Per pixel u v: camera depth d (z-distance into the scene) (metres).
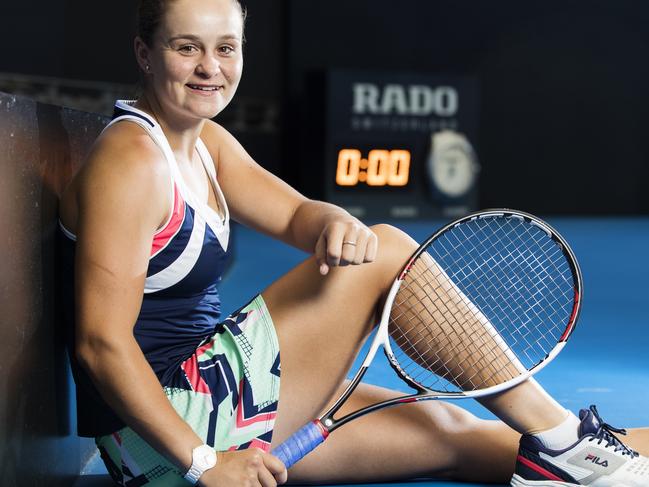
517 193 14.48
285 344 2.29
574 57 14.51
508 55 14.32
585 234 11.81
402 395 2.47
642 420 3.36
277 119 13.75
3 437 1.96
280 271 8.04
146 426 2.03
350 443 2.58
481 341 2.39
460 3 14.13
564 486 2.40
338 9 13.75
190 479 2.07
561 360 4.49
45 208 2.31
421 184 12.67
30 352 2.18
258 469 2.06
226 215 2.41
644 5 14.64
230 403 2.23
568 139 14.59
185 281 2.24
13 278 2.04
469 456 2.64
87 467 2.88
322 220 2.40
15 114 2.07
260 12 13.62
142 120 2.16
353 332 2.32
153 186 2.06
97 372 2.02
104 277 2.01
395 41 13.96
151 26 2.15
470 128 12.80
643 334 5.28
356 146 12.35
